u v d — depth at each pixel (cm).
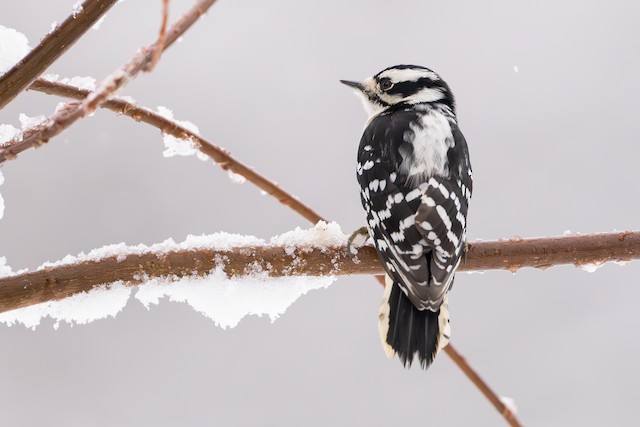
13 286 512
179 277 514
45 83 512
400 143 523
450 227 520
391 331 519
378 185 522
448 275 518
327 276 517
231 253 515
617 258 519
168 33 383
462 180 523
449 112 530
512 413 518
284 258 516
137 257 513
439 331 519
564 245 519
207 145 516
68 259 513
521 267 520
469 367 518
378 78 533
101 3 454
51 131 402
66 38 454
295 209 518
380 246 519
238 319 515
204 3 387
